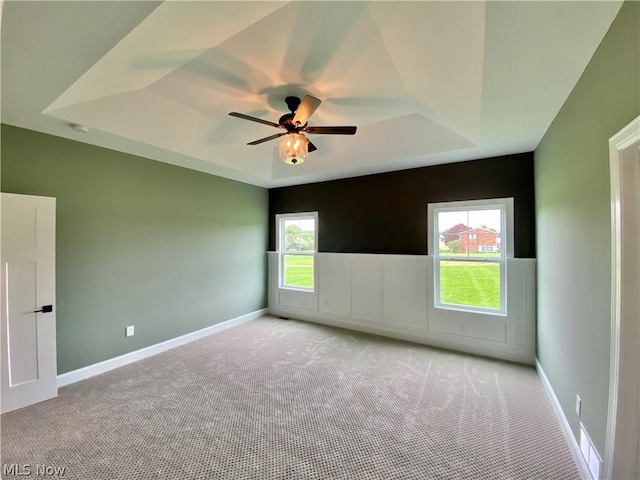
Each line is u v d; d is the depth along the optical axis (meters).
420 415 2.30
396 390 2.69
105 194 3.18
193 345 3.89
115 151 3.27
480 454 1.88
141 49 1.66
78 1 1.21
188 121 2.96
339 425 2.18
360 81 2.23
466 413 2.33
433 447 1.95
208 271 4.37
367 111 2.82
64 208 2.86
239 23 1.51
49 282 2.59
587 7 1.23
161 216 3.74
